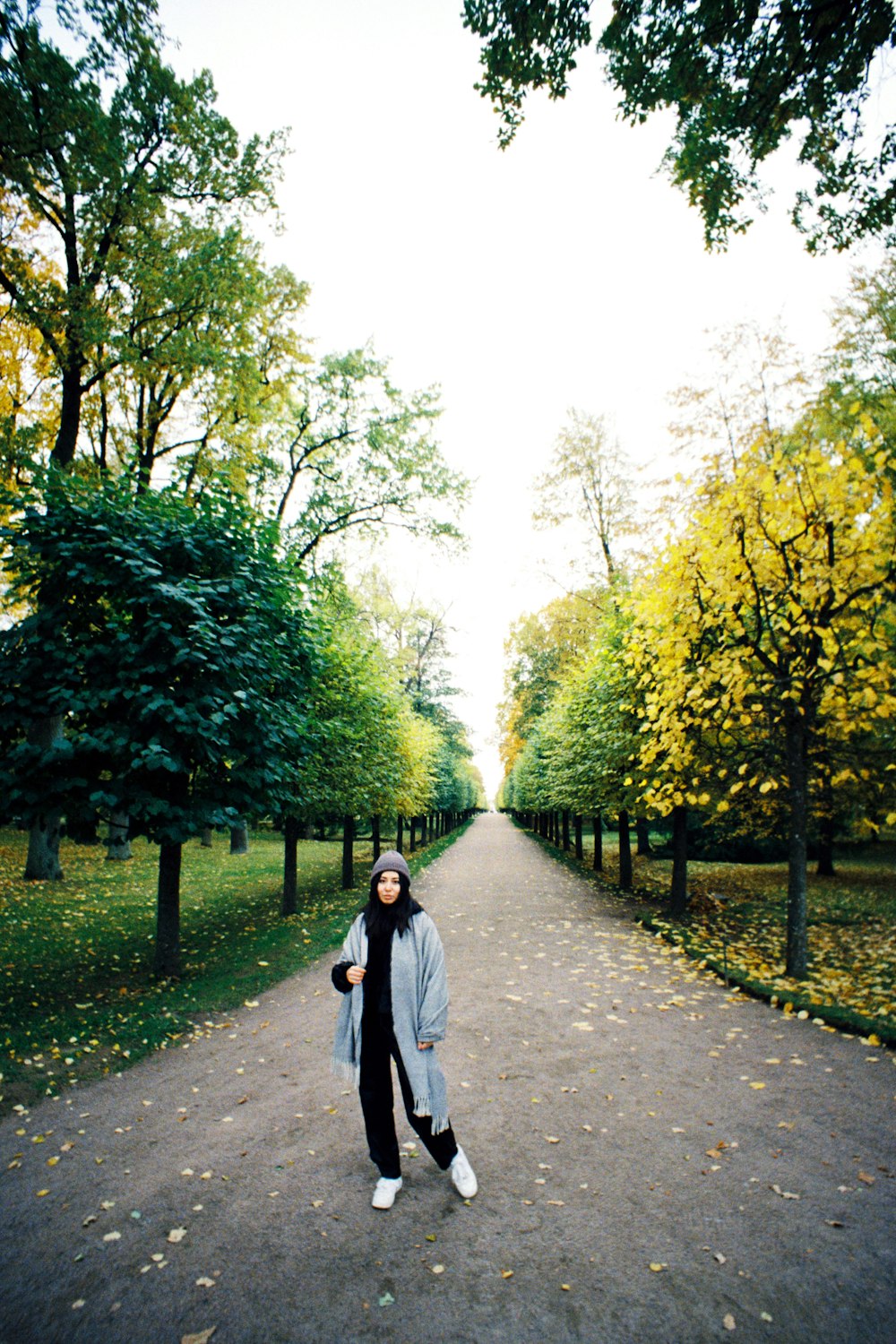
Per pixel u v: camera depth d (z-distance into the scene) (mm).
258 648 7664
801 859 7070
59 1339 2457
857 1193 3221
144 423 17094
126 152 12266
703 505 7668
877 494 6297
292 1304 2613
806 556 6754
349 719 12734
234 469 15398
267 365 17578
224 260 13219
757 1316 2482
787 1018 5797
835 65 7004
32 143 10539
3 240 13086
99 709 6902
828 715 7219
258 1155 3771
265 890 14719
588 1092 4461
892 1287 2609
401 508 21266
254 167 13625
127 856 19047
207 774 7688
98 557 6918
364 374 20031
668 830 22891
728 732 8016
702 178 8047
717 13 6656
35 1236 3057
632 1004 6348
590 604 21953
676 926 9977
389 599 32844
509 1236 2992
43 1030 5719
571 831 39781
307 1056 5258
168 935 7520
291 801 9156
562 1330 2447
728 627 7477
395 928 3334
